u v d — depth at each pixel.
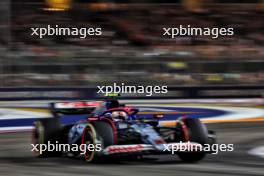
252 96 52.47
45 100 49.59
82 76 59.03
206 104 48.03
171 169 20.61
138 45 77.88
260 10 89.38
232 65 60.97
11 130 39.97
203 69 60.94
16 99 49.06
